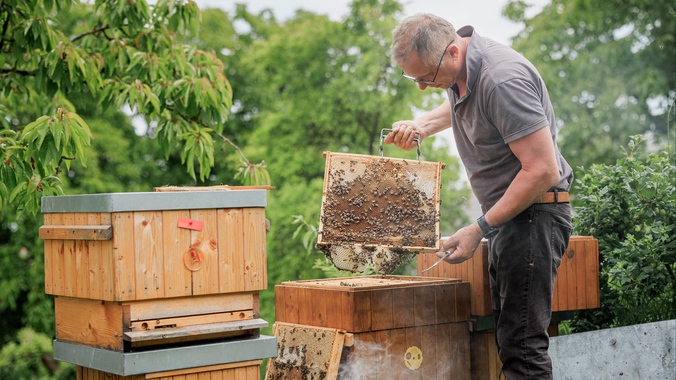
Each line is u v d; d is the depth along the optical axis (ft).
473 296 11.62
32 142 12.74
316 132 39.75
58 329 9.67
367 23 38.91
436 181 10.87
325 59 40.57
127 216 8.38
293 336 11.25
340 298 10.52
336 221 10.43
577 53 42.39
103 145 45.44
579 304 12.44
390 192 10.68
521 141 9.45
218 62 18.72
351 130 38.14
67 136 12.76
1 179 12.87
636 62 40.04
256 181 17.33
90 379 9.50
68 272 9.25
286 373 11.18
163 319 8.65
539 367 10.19
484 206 10.73
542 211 10.10
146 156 49.49
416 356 10.95
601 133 39.78
